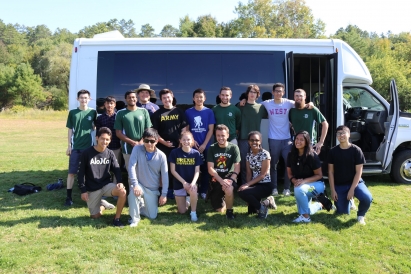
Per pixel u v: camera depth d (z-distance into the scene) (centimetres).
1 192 586
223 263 329
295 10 4662
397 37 7219
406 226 425
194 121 527
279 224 432
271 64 595
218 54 590
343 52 611
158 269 319
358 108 693
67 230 407
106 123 539
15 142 1391
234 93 584
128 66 580
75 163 516
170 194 553
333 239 388
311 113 531
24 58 6372
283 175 618
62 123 2491
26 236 390
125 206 512
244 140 541
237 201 541
